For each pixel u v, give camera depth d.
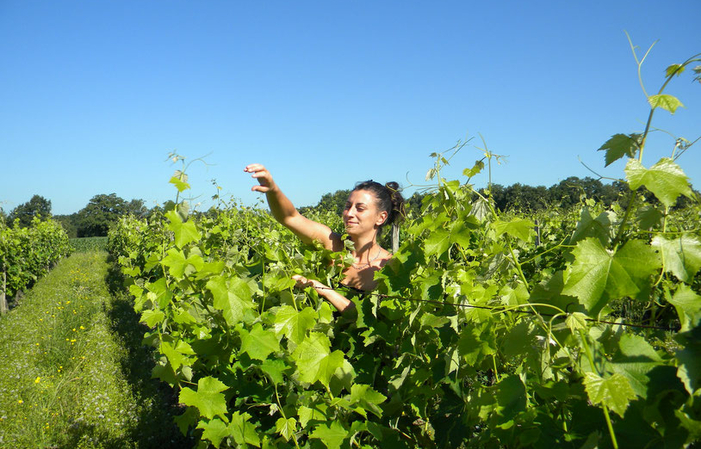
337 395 1.98
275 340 1.90
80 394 5.08
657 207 1.27
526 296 1.59
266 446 2.00
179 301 2.20
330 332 2.21
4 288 10.40
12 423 4.39
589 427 1.22
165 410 4.79
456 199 2.12
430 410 2.38
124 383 5.35
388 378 2.23
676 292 1.07
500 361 1.73
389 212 2.70
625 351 1.14
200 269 1.91
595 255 1.14
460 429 2.04
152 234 5.82
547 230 6.87
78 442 4.09
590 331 1.27
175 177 1.96
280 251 2.49
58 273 16.61
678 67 1.10
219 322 2.12
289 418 1.90
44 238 16.50
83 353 6.40
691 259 1.10
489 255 1.91
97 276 15.05
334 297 2.33
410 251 2.17
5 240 10.72
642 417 1.08
